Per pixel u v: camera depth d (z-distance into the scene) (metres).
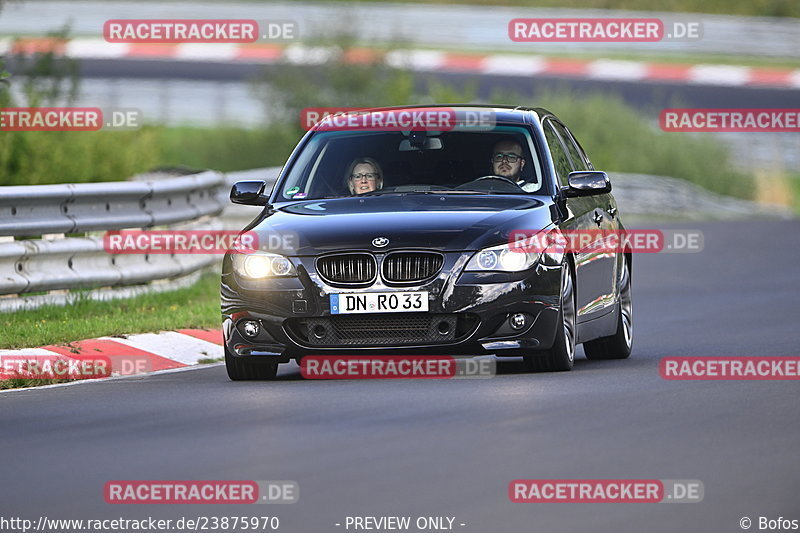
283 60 129.00
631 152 140.12
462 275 35.19
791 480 23.05
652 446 25.84
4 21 167.88
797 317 51.41
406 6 177.62
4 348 41.75
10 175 69.00
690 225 103.12
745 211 126.69
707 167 140.88
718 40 173.88
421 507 21.62
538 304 35.44
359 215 36.75
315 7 166.38
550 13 178.62
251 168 127.62
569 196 38.38
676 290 64.69
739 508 21.34
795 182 142.38
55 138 71.94
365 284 35.41
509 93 146.62
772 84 159.50
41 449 27.58
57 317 48.06
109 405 33.22
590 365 39.44
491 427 27.91
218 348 45.00
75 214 51.56
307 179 39.47
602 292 40.03
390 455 25.42
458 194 38.00
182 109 144.75
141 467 25.28
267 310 35.88
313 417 29.83
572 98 147.38
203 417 30.56
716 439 26.47
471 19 176.38
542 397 31.70
